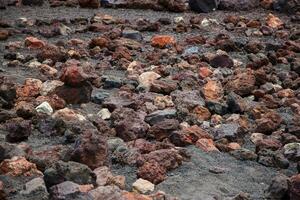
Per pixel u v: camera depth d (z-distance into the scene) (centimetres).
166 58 509
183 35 607
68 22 630
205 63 495
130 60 498
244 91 436
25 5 731
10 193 300
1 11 684
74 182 302
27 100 392
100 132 357
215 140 364
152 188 309
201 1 743
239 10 775
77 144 326
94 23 615
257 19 700
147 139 358
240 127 371
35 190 300
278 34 622
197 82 448
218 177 327
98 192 294
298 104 421
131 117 371
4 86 388
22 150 329
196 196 308
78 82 400
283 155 350
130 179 318
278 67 510
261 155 348
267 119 384
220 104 403
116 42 529
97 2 731
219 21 693
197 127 367
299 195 302
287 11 771
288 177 327
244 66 500
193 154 346
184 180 321
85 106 401
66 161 320
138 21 635
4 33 545
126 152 333
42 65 458
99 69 470
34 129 362
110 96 409
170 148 343
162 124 362
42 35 567
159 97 405
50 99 391
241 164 342
